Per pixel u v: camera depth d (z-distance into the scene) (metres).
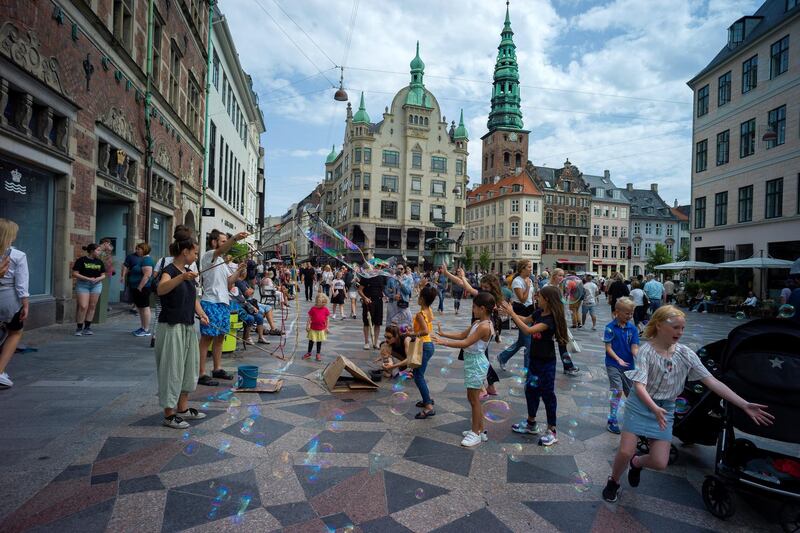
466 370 4.30
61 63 8.41
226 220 26.42
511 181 70.25
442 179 57.78
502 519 2.95
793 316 8.48
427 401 4.92
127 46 11.63
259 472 3.43
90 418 4.31
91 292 8.34
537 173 72.69
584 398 5.95
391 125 56.56
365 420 4.70
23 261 4.98
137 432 4.06
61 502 2.89
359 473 3.50
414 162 56.72
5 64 6.89
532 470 3.72
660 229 78.31
